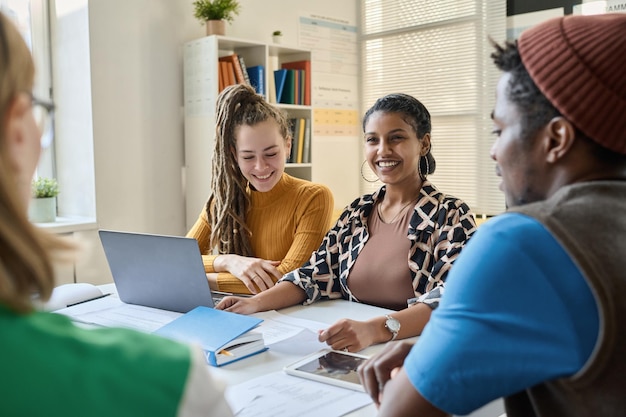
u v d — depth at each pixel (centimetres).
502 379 64
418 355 70
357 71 482
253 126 210
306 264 189
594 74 69
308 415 98
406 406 70
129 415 49
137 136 352
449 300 69
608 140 69
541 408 69
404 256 174
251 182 218
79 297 179
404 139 179
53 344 49
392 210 185
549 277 64
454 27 432
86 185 340
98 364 49
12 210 49
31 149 53
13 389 47
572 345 63
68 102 344
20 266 50
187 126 366
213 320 135
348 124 476
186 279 157
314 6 442
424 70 449
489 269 66
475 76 425
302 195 217
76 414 47
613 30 69
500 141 78
